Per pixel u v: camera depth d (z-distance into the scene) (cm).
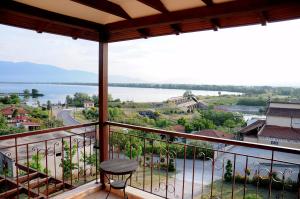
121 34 355
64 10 288
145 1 243
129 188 348
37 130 289
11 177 373
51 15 282
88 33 353
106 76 371
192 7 265
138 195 328
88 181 371
